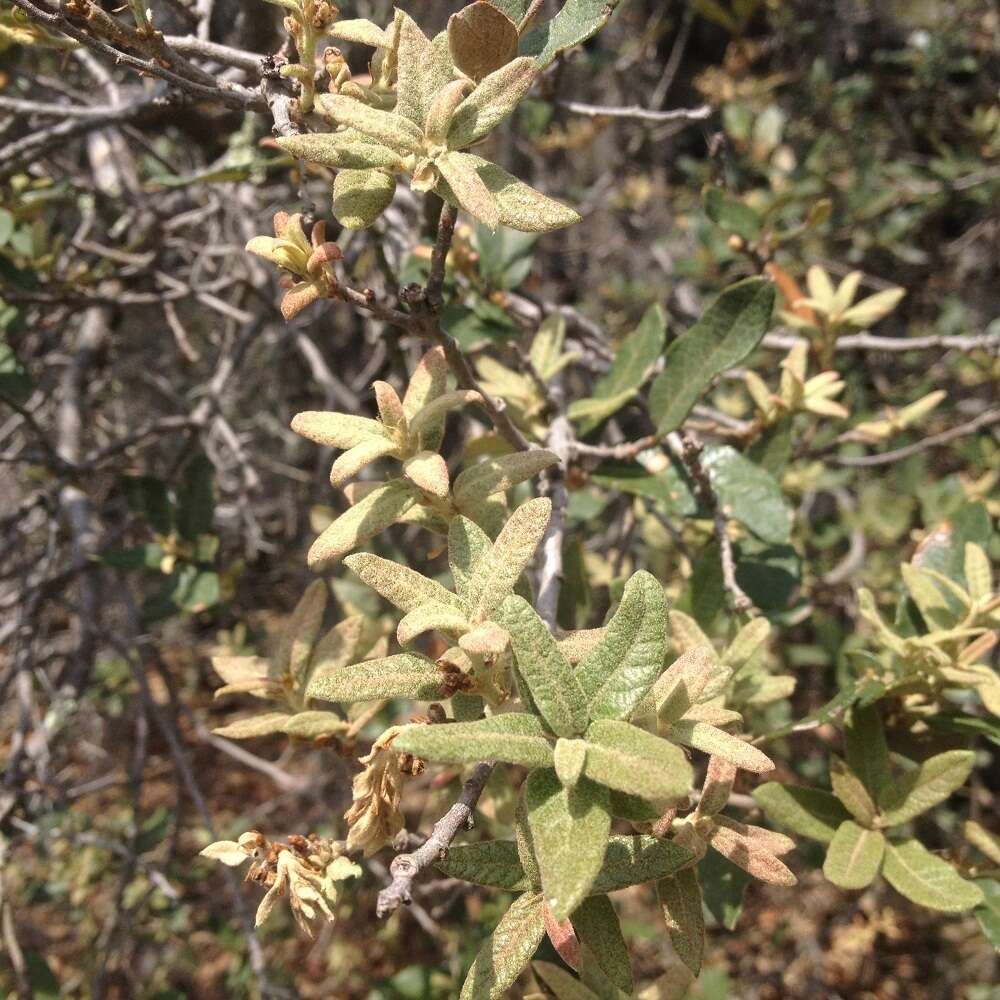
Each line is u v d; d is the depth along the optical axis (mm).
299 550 5664
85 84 3244
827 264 4277
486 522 1221
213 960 4547
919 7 5242
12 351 2449
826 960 4480
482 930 2652
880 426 2389
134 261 2877
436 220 2105
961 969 4297
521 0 1302
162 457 4918
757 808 1524
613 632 911
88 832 3668
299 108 1187
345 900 3324
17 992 2461
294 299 1048
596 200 5230
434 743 787
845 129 4895
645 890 4457
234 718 6148
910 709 1603
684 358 1815
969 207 5402
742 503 1829
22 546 3650
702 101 4973
